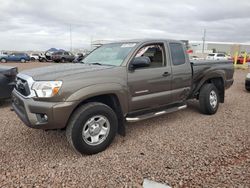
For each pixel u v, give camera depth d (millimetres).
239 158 3504
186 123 5164
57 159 3488
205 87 5684
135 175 3053
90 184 2865
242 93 9219
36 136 4352
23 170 3164
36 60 42156
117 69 3891
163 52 4715
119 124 4090
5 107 6477
